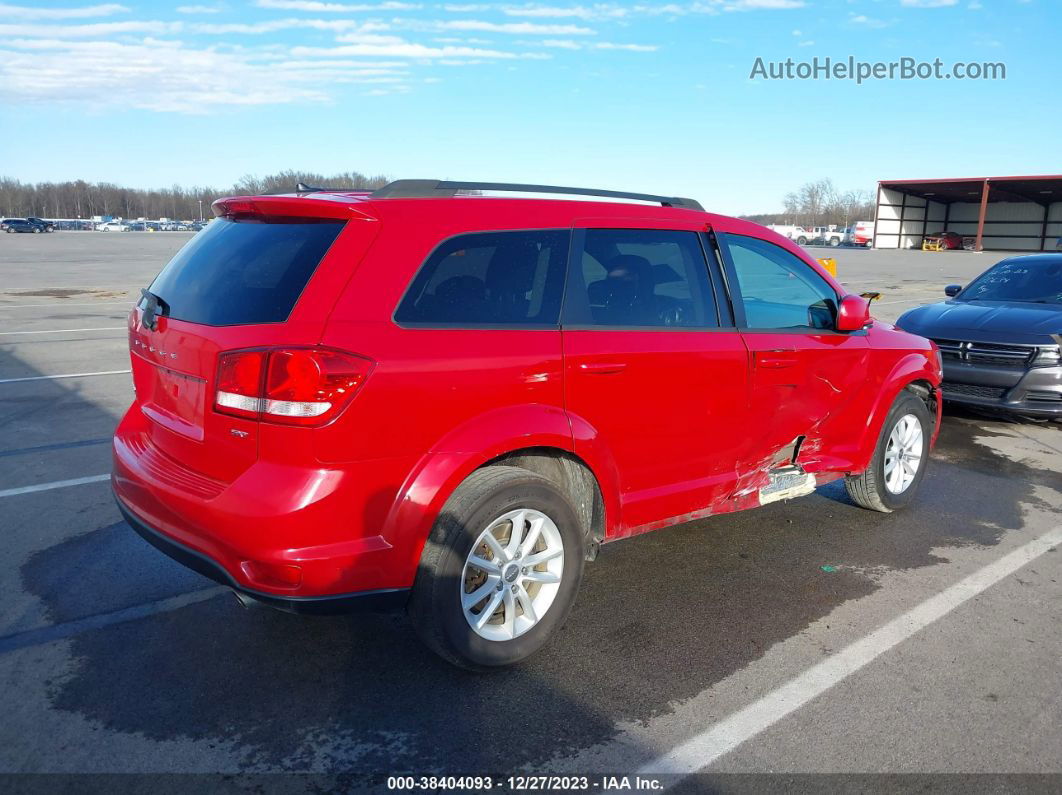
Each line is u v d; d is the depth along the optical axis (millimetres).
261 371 2666
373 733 2787
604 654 3344
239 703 2947
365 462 2740
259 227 3146
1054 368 6910
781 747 2746
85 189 149000
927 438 5230
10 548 4285
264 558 2680
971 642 3477
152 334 3225
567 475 3465
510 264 3176
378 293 2820
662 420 3592
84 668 3158
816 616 3703
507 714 2910
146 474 3102
